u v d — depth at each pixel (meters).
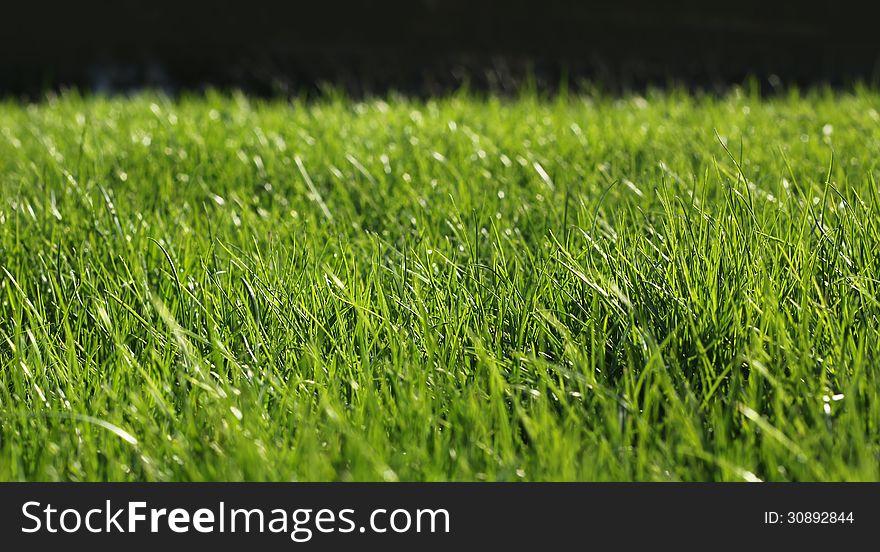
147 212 5.90
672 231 4.29
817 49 22.62
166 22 20.94
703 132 8.33
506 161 7.21
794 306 3.90
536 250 5.07
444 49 21.59
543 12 22.11
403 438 3.25
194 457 3.26
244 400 3.40
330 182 7.29
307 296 4.26
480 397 3.49
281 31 21.08
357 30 21.30
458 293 4.21
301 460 3.17
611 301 3.90
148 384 3.54
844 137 7.95
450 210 5.84
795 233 4.45
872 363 3.45
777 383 3.26
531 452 3.24
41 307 4.37
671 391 3.30
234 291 4.39
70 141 8.70
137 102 12.21
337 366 3.78
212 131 8.95
